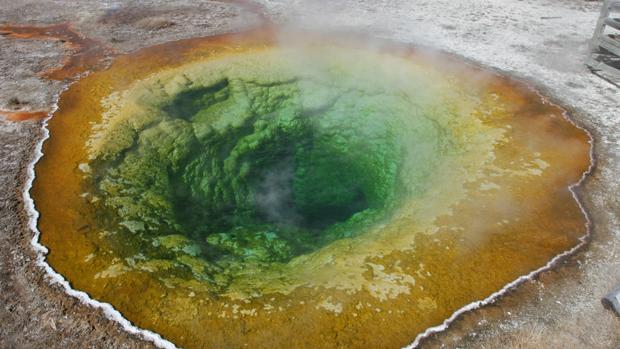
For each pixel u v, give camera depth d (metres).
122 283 4.07
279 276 4.52
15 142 5.51
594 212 4.79
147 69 7.14
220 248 5.46
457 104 6.54
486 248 4.40
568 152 5.59
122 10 9.31
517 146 5.70
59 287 3.97
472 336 3.64
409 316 3.80
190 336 3.65
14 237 4.39
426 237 4.54
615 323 3.70
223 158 7.01
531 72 7.30
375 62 7.57
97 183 5.17
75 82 6.74
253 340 3.62
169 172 6.03
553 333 3.64
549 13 9.52
